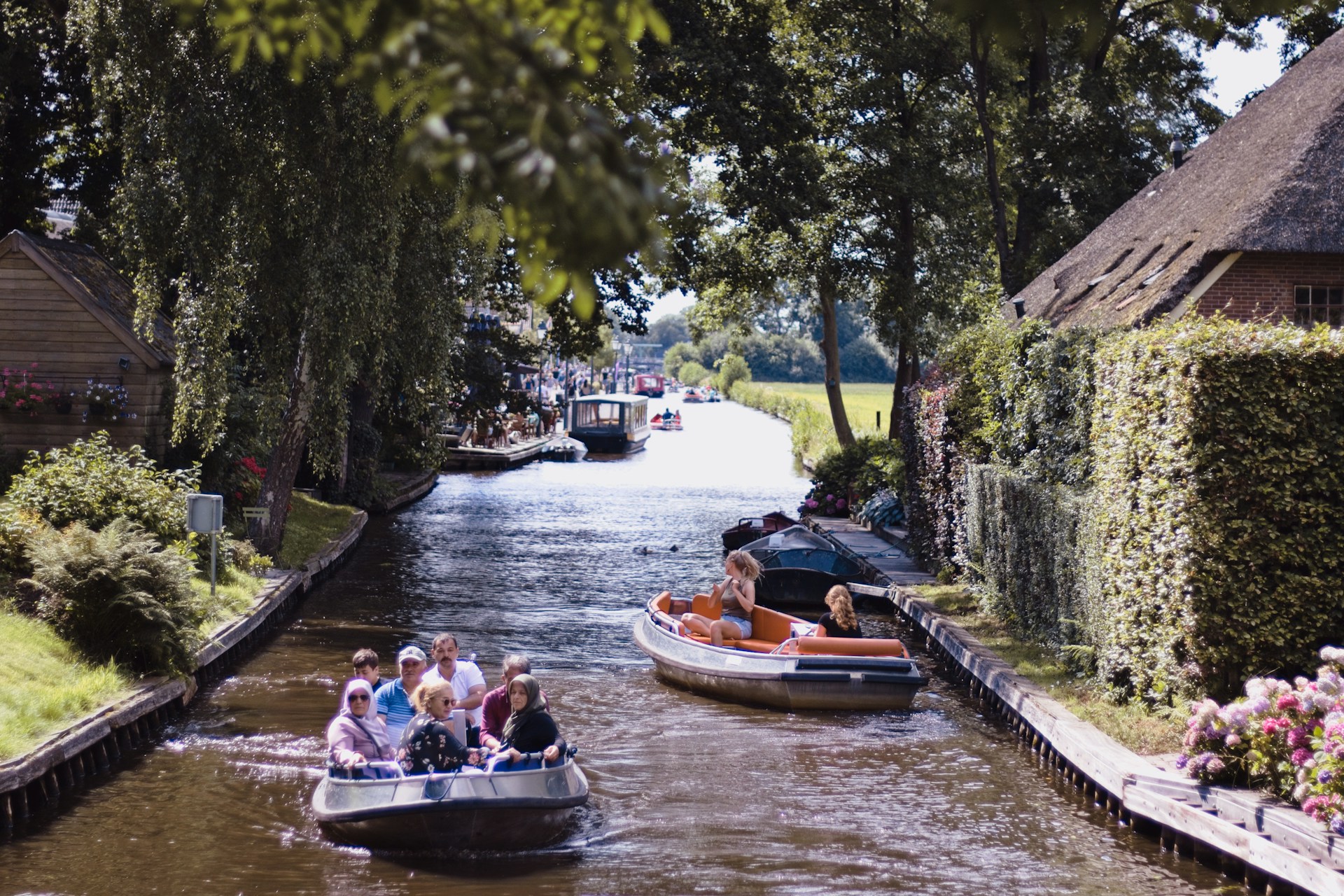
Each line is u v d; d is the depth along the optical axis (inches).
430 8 116.3
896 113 1683.1
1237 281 864.3
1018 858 409.1
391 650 722.2
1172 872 396.8
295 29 134.6
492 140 107.2
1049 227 1549.0
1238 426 460.4
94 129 1232.8
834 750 542.3
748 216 1626.5
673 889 379.9
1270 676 459.8
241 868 387.9
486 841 406.3
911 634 830.5
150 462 713.6
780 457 2805.1
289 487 903.1
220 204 773.3
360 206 794.8
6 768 409.7
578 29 123.8
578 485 1956.2
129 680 545.0
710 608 730.8
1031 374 742.5
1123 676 543.8
